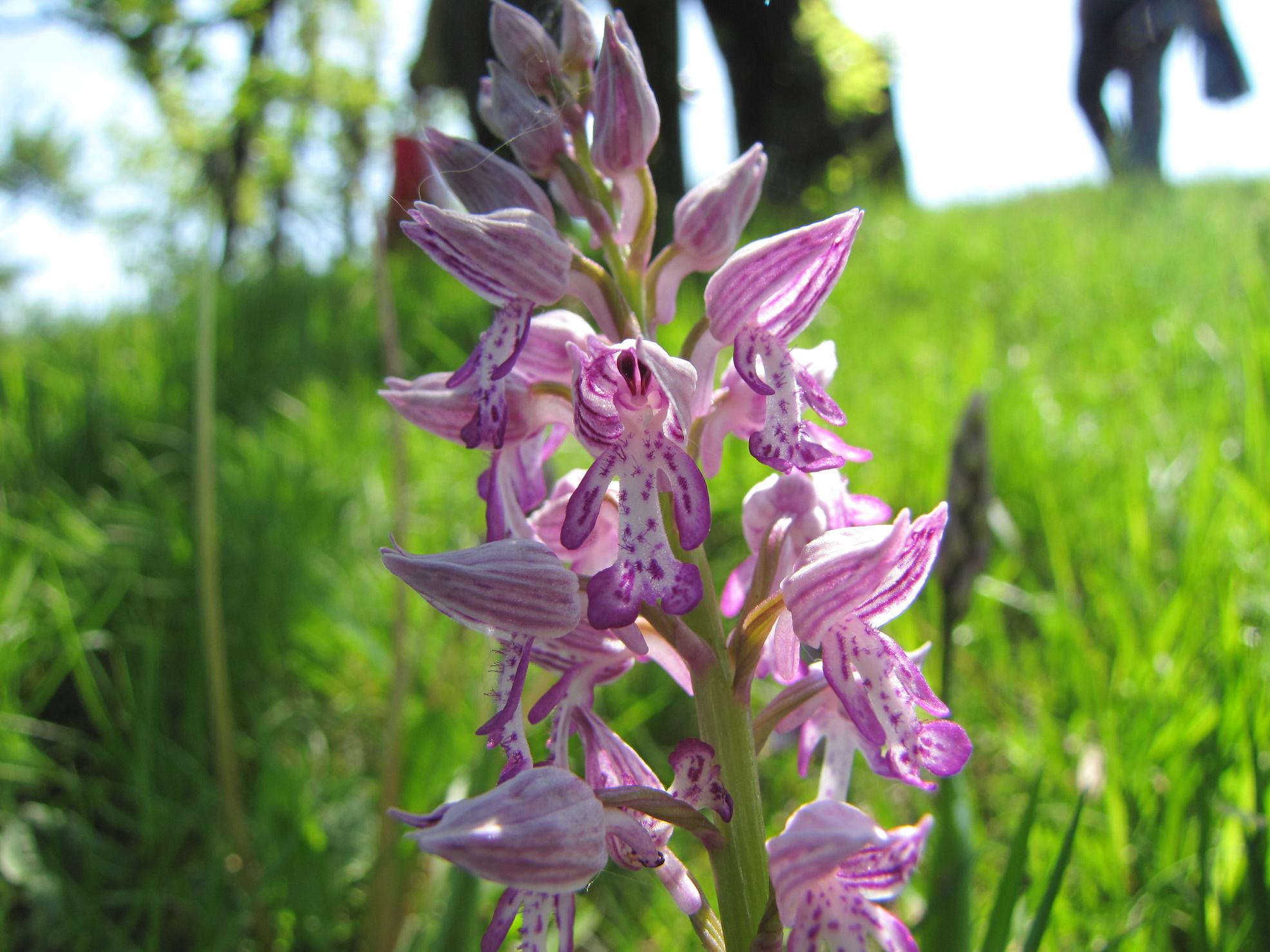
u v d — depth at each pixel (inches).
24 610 6.7
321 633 6.9
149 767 5.6
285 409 11.0
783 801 5.5
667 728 6.3
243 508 7.7
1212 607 5.5
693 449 3.1
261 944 4.7
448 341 13.1
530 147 3.3
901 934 3.0
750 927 2.9
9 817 5.3
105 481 9.7
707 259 3.2
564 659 3.2
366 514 8.5
